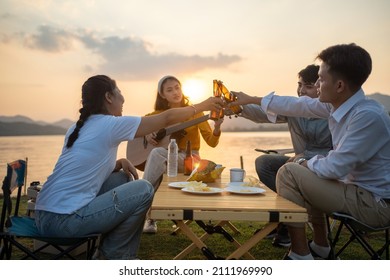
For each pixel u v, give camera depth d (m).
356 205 2.25
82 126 2.25
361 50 2.31
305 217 1.95
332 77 2.33
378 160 2.27
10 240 2.05
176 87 4.14
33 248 2.99
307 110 2.85
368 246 2.28
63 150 2.24
